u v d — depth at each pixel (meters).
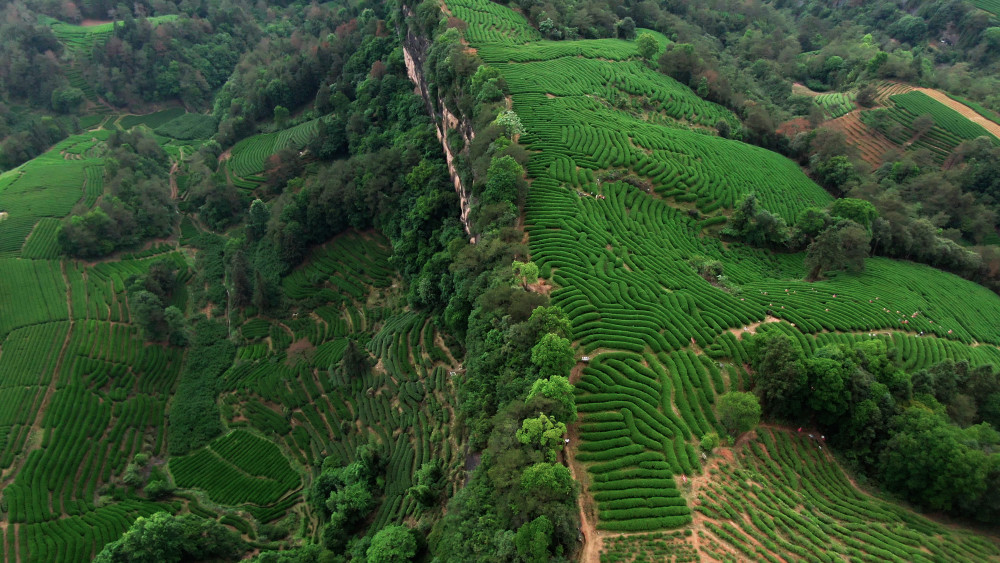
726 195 83.56
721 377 51.09
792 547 37.41
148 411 77.06
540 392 42.53
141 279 90.69
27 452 67.94
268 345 86.75
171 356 85.12
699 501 40.50
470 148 77.69
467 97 84.62
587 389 48.34
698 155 89.62
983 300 75.44
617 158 81.56
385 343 76.88
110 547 51.81
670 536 37.91
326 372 77.75
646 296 58.81
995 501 39.81
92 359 80.06
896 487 44.88
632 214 74.25
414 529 47.69
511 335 49.88
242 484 66.81
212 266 102.06
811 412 48.94
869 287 71.25
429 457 58.75
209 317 93.75
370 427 67.38
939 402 49.16
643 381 49.00
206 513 63.62
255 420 74.75
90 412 73.44
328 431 70.25
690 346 54.19
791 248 80.25
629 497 40.38
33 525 59.97
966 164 102.94
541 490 37.28
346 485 57.81
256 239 103.94
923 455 42.06
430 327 75.12
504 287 55.41
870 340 53.38
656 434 44.66
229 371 83.62
